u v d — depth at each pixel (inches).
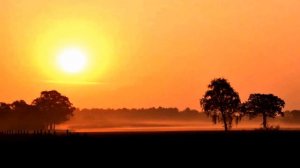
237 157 3139.8
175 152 3464.6
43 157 3122.5
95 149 3693.4
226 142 4402.1
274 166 2728.8
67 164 2815.0
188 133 6486.2
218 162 2898.6
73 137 5251.0
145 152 3476.9
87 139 4945.9
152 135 5979.3
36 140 4800.7
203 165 2785.4
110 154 3319.4
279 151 3489.2
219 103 7096.5
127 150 3622.0
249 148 3742.6
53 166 2728.8
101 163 2861.7
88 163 2854.3
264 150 3563.0
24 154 3304.6
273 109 7180.1
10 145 4089.6
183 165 2785.4
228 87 7086.6
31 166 2726.4
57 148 3777.1
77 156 3196.4
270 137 4987.7
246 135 5428.2
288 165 2768.2
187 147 3887.8
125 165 2778.1
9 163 2856.8
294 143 4173.2
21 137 5364.2
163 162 2908.5
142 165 2792.8
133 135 6048.2
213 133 6171.3
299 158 3065.9
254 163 2844.5
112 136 5639.8
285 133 5610.2
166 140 4798.2
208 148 3791.8
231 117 7130.9
